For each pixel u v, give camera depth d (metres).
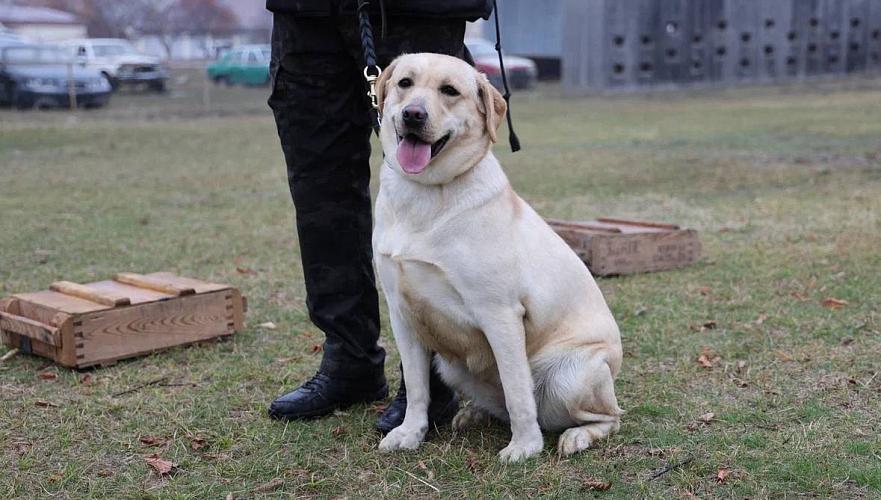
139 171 12.05
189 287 4.50
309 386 3.53
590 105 23.05
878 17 30.25
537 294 3.07
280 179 11.18
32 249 6.89
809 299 5.04
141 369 4.14
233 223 8.11
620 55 27.89
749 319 4.73
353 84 3.34
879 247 6.23
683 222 7.67
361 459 3.10
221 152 14.35
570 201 8.99
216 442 3.26
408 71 2.99
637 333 4.55
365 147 3.46
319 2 3.12
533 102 24.42
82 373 4.09
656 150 13.38
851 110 18.70
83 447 3.24
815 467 2.92
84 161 13.18
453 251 2.92
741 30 28.77
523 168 11.66
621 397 3.67
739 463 2.98
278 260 6.52
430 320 3.05
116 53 27.95
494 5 3.40
